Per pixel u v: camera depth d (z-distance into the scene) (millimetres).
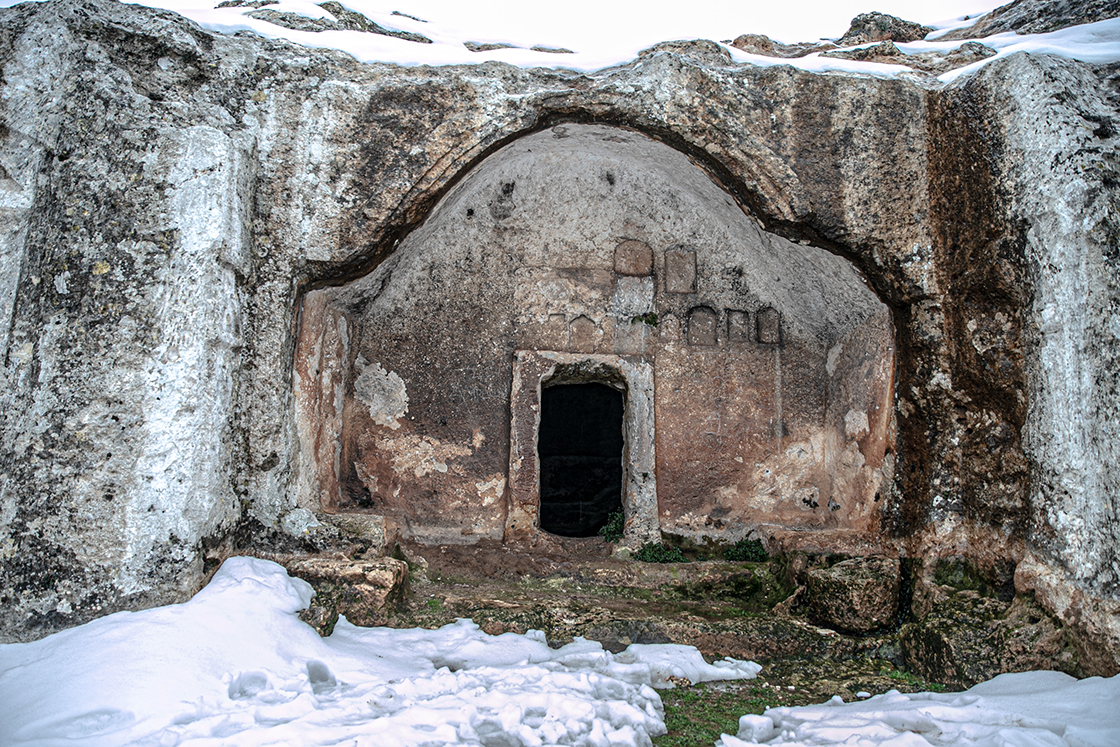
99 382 3787
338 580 4242
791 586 5125
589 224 6441
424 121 4738
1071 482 3832
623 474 6375
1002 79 4285
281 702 3201
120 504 3725
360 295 5738
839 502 5918
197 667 3291
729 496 6285
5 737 2818
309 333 5129
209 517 3992
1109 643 3559
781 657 4395
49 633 3582
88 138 4020
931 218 4781
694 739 3266
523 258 6344
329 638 3896
